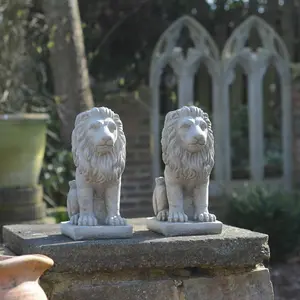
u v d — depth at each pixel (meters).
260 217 4.45
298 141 5.59
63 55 4.20
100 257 2.45
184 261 2.51
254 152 5.39
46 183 4.82
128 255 2.47
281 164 6.18
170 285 2.54
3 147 3.72
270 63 5.53
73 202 2.62
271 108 6.79
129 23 6.42
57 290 2.45
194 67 5.19
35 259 2.22
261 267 2.67
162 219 2.68
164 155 2.65
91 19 6.26
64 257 2.42
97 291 2.48
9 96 4.52
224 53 5.29
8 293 2.19
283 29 6.51
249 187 4.88
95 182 2.55
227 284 2.59
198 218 2.65
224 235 2.60
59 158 4.89
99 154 2.54
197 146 2.58
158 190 2.71
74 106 4.20
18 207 3.81
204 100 6.50
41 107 4.86
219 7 6.55
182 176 2.62
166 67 6.31
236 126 6.32
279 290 3.98
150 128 5.45
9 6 4.50
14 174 3.80
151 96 5.24
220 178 5.23
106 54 6.37
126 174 5.52
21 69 4.71
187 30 6.39
